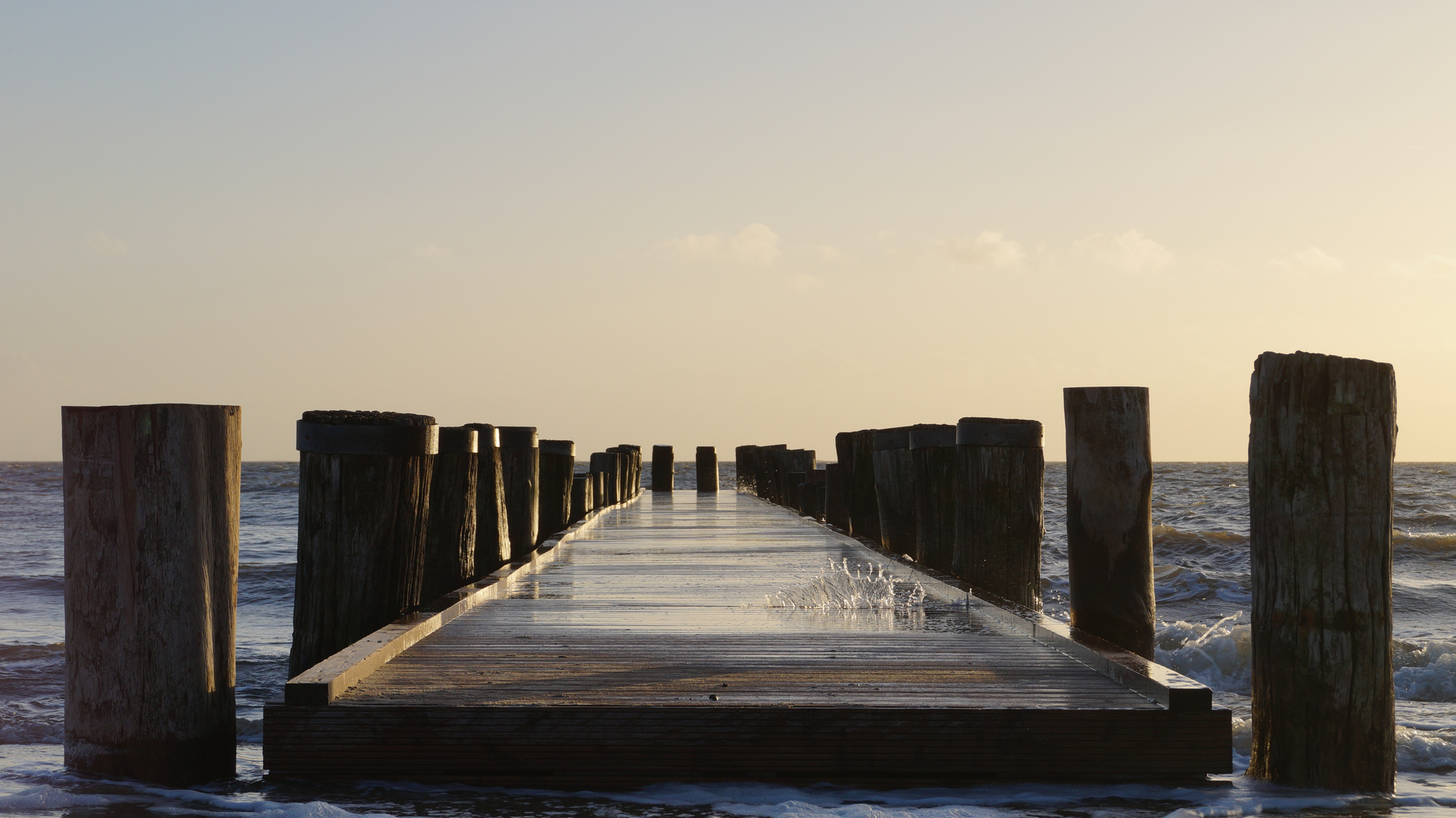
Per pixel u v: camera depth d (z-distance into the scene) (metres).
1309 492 4.73
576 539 13.01
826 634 6.39
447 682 5.01
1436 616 14.37
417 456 6.06
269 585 17.91
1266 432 4.85
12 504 51.34
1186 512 40.41
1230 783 4.50
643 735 4.40
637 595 8.13
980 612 7.27
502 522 9.68
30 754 6.71
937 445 9.52
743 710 4.41
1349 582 4.71
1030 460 8.04
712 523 16.00
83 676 4.64
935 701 4.63
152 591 4.61
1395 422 4.81
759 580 9.02
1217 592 16.11
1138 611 6.26
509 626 6.63
